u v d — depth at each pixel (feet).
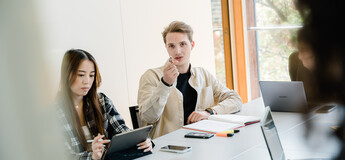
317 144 1.30
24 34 0.67
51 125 0.73
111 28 12.68
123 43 13.12
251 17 16.46
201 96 9.36
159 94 7.93
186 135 7.10
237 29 16.72
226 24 16.93
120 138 5.53
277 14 15.62
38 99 0.71
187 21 15.60
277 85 8.11
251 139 6.56
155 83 8.80
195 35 15.90
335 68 0.97
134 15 13.56
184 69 9.01
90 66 6.95
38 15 0.68
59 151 0.75
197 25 16.01
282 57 15.89
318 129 1.29
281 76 16.08
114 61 12.80
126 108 13.23
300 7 0.99
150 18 14.16
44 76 0.71
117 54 12.90
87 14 11.82
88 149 6.46
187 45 8.87
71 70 6.64
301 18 0.99
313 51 0.99
